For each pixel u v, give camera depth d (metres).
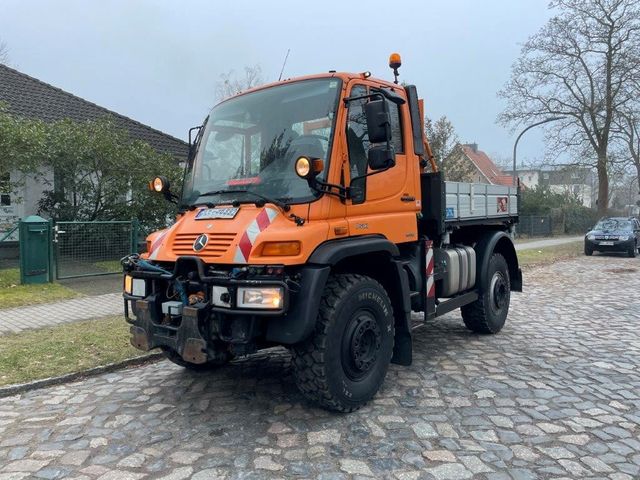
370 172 4.72
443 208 5.80
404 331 5.04
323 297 4.23
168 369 5.74
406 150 5.39
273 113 4.76
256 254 3.91
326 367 4.11
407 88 5.55
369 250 4.41
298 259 3.88
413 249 5.59
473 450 3.76
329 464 3.57
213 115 5.28
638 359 6.00
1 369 5.51
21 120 12.07
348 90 4.59
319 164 4.04
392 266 4.90
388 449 3.78
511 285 7.94
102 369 5.66
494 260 7.17
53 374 5.41
